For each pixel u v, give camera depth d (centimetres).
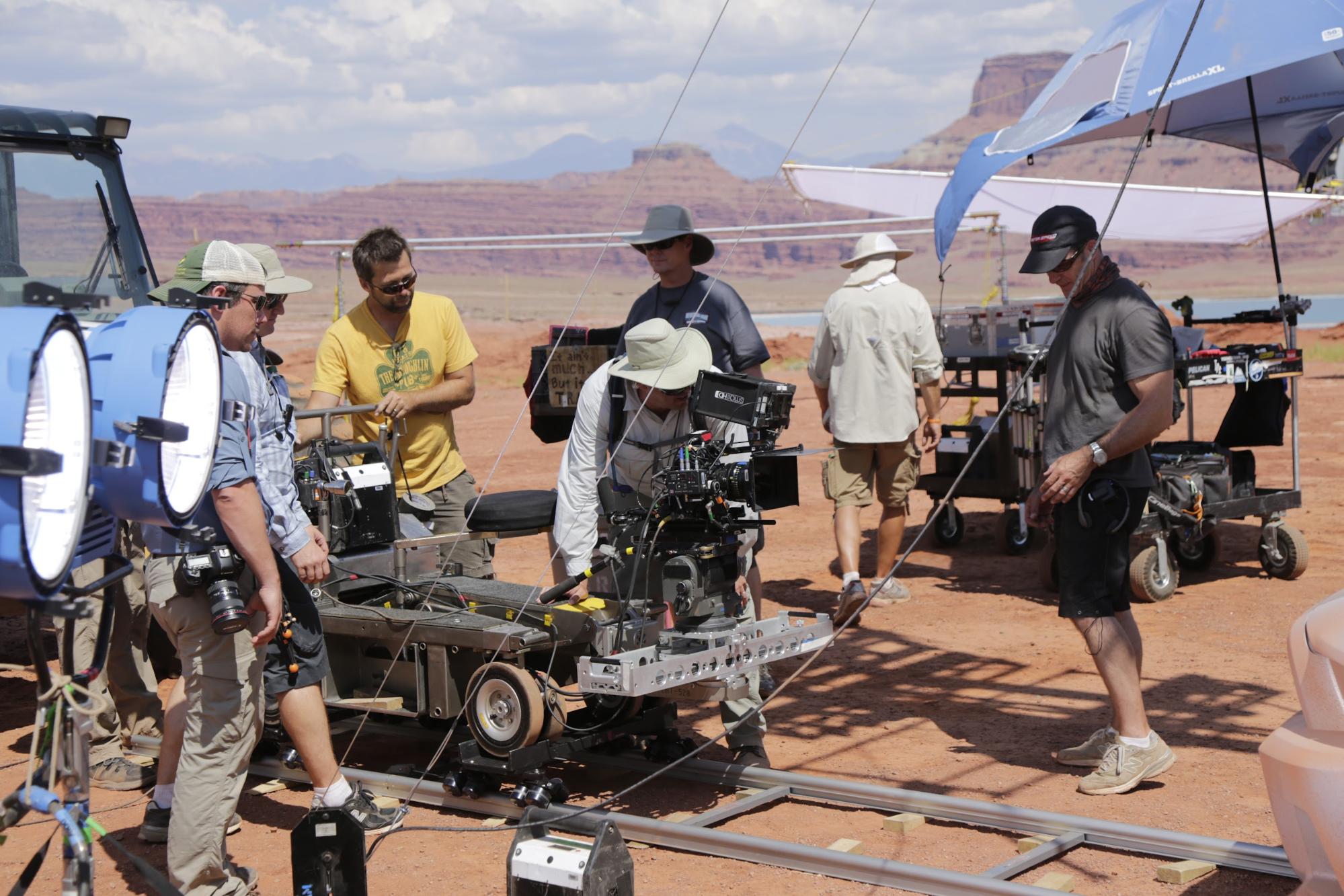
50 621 938
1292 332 969
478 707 529
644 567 549
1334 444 1700
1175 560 925
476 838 516
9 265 705
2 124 688
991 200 1456
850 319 841
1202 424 1920
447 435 712
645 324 529
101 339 337
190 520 350
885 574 920
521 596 570
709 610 515
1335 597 398
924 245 14650
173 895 316
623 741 607
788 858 463
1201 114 1002
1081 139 1005
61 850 529
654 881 459
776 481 570
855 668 768
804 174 1569
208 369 361
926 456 1719
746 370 682
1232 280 17112
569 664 585
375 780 567
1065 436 548
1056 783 558
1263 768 376
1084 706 675
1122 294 536
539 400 762
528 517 623
